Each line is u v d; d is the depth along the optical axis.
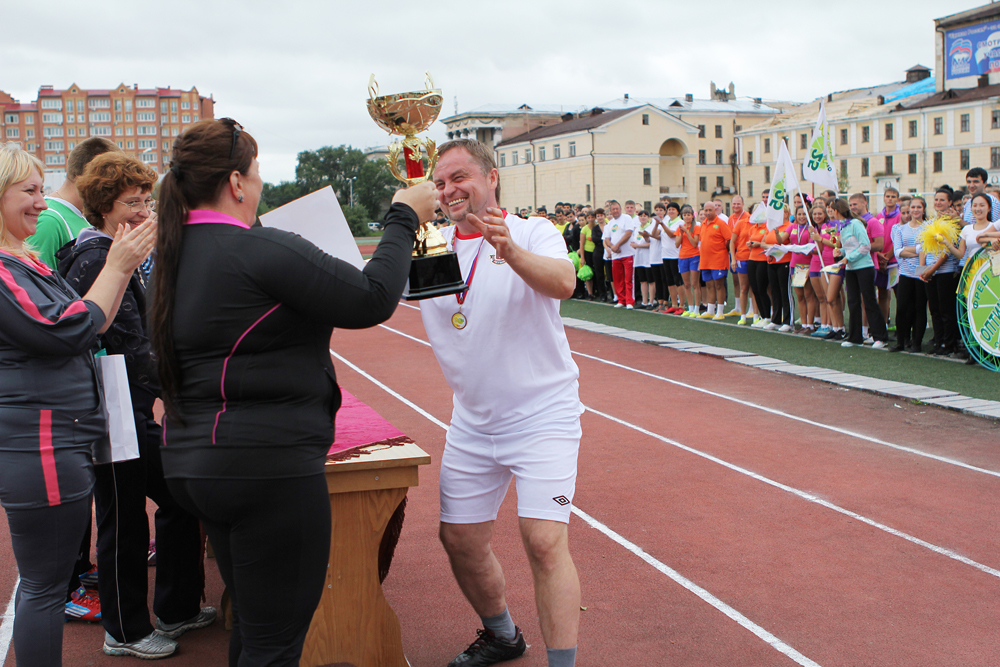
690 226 13.90
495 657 3.22
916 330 9.78
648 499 5.21
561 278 2.66
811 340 11.08
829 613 3.65
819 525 4.72
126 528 3.22
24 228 2.63
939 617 3.60
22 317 2.43
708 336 11.86
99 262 3.11
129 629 3.27
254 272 2.01
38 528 2.54
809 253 11.03
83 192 3.14
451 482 3.03
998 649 3.31
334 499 2.90
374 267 2.14
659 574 4.09
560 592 2.72
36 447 2.51
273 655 2.17
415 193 2.34
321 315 2.05
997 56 53.59
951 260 9.24
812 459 6.01
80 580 3.79
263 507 2.06
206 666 3.24
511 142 76.00
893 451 6.17
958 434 6.58
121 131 109.44
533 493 2.79
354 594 2.97
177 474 2.11
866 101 64.19
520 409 2.86
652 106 66.62
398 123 2.70
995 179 52.66
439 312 2.89
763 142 70.50
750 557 4.29
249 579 2.12
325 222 2.66
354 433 3.22
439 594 3.90
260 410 2.06
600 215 17.28
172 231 2.10
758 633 3.47
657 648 3.36
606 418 7.40
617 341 11.95
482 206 2.84
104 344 3.17
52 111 109.00
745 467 5.86
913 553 4.30
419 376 9.57
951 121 54.72
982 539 4.47
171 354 2.09
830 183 10.66
